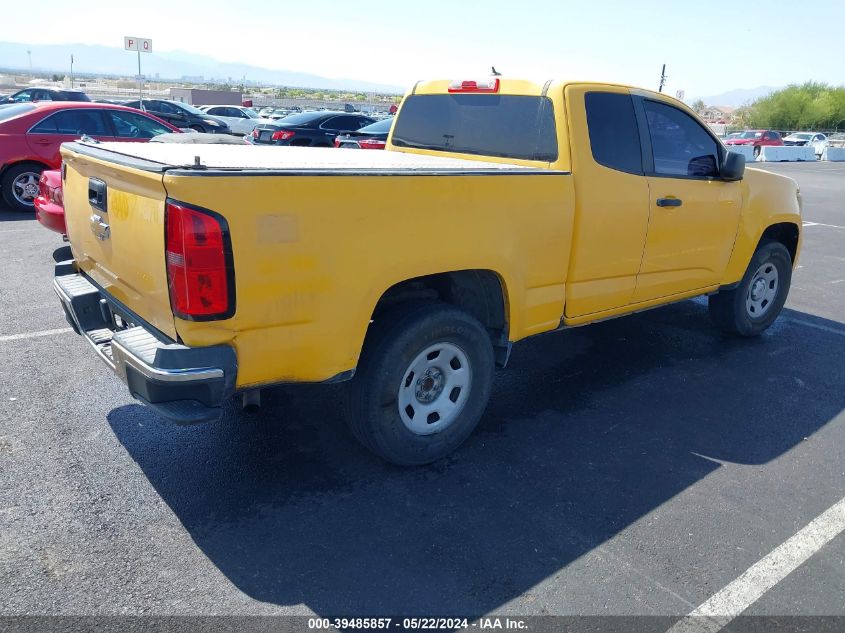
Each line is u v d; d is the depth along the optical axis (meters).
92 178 3.39
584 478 3.68
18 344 5.14
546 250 3.89
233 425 4.09
